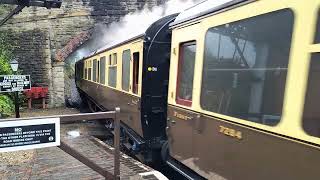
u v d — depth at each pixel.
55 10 21.61
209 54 4.38
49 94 21.23
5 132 3.63
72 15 22.05
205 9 4.49
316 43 2.76
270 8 3.27
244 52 3.66
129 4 22.75
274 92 3.21
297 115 2.91
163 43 7.28
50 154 7.18
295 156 2.92
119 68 9.47
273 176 3.19
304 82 2.86
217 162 4.16
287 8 3.06
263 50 3.37
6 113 15.60
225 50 4.02
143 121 7.27
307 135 2.80
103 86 12.36
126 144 8.93
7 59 19.09
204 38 4.51
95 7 22.41
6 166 6.29
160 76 7.31
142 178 5.40
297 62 2.93
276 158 3.14
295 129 2.92
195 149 4.74
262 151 3.34
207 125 4.39
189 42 5.04
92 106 18.34
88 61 17.55
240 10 3.73
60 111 19.41
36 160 6.70
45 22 21.41
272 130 3.20
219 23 4.14
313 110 2.76
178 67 5.36
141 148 7.54
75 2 22.09
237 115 3.75
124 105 8.93
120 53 9.35
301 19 2.90
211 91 4.30
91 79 16.19
